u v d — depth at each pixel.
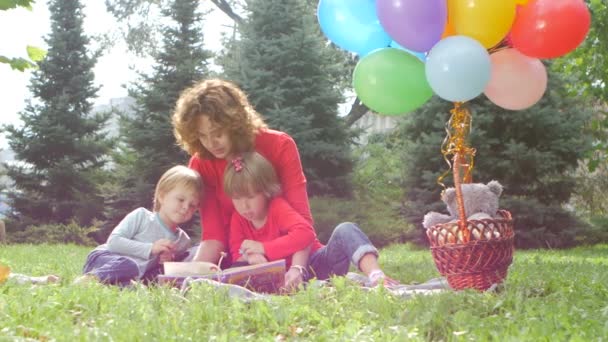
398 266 6.47
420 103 4.28
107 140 18.17
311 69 15.12
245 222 4.52
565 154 12.93
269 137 4.56
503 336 2.62
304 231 4.24
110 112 18.55
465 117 4.09
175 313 2.97
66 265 6.48
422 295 3.31
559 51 4.03
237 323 2.90
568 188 13.11
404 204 13.46
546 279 4.25
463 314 2.89
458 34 4.03
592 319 2.88
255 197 4.31
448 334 2.69
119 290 3.97
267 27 15.38
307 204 4.53
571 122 13.05
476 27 3.94
